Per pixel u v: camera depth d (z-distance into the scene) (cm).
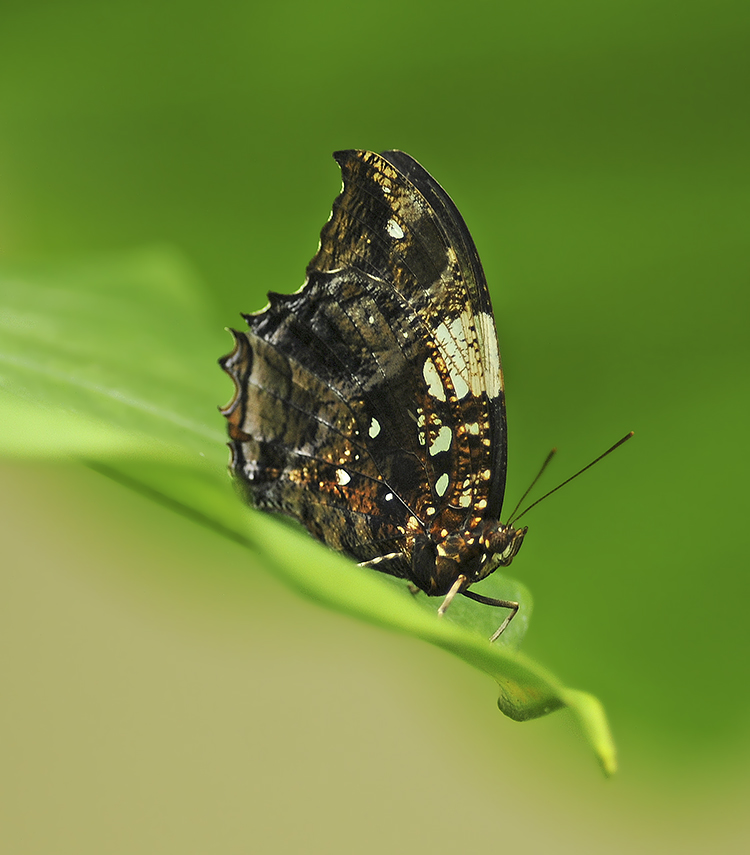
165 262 54
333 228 53
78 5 56
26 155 56
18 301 52
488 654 41
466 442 54
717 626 53
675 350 55
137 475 43
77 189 56
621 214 56
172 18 56
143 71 56
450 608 53
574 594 53
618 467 54
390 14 56
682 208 55
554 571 53
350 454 53
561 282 55
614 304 55
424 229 53
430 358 53
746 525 54
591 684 53
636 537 54
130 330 53
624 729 52
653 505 54
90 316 52
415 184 53
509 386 55
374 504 53
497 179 56
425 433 53
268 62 56
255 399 53
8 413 41
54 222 56
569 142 56
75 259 53
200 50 56
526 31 56
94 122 56
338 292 53
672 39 56
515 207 56
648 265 55
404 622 41
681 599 53
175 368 53
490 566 54
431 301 53
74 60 56
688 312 55
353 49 56
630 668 53
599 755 41
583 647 53
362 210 53
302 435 53
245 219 56
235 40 56
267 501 53
